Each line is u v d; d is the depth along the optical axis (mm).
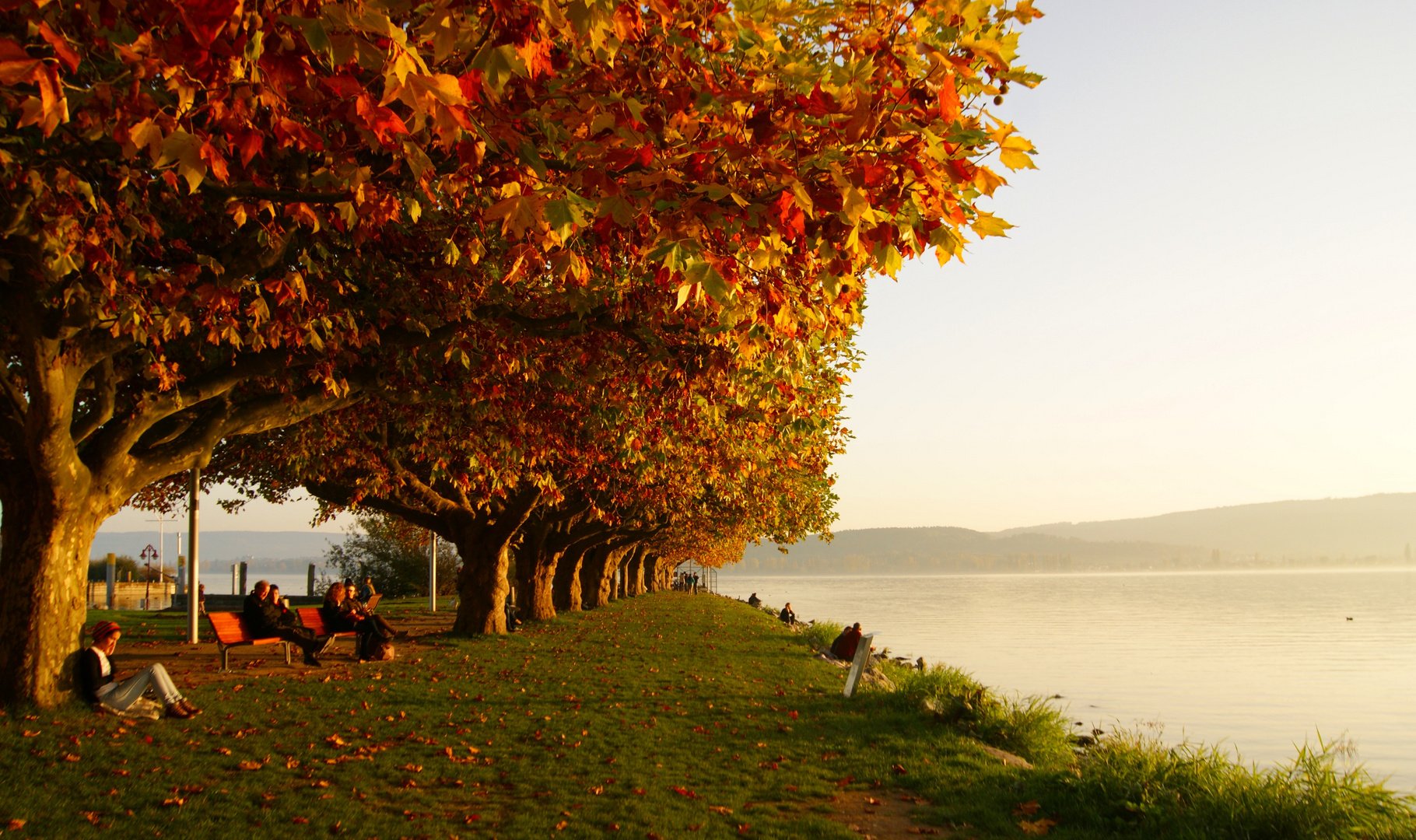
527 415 14906
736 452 16969
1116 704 29672
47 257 7820
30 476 9867
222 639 15047
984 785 8562
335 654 18203
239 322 10242
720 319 9258
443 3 3670
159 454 11000
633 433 14438
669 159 4543
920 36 4598
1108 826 7281
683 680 15953
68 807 6750
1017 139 4512
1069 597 169750
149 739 9102
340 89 3684
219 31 3434
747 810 7590
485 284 12594
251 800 7289
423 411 14836
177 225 10305
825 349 17031
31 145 7180
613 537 41781
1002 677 37094
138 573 69188
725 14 4902
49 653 9836
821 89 4570
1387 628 78375
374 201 7059
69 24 5102
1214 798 7570
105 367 10414
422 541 43906
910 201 4719
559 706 12500
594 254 9922
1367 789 7555
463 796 7723
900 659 35625
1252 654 52500
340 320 10367
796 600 150000
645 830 6910
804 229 4961
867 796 8219
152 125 3939
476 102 4375
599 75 4891
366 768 8508
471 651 19422
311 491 21828
